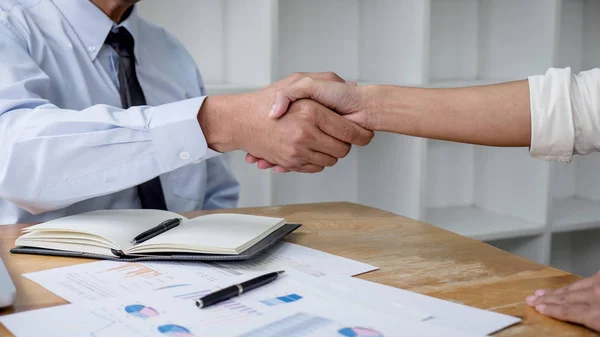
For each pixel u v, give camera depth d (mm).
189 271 936
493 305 828
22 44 1453
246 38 2195
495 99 1198
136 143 1156
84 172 1157
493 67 2646
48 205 1188
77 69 1532
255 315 755
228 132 1220
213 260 969
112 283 880
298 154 1258
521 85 1191
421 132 1252
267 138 1234
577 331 749
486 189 2732
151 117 1171
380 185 2494
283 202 2523
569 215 2617
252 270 947
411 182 2320
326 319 744
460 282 919
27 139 1136
